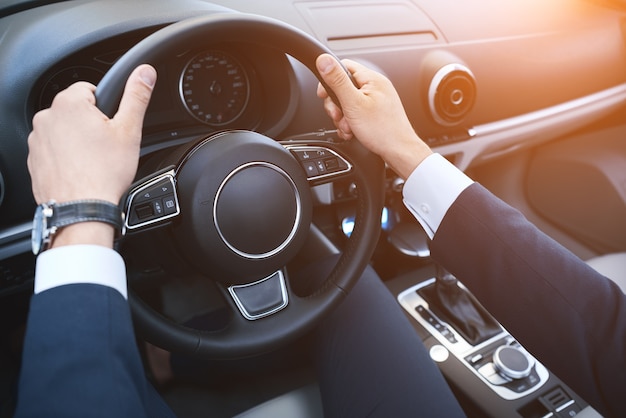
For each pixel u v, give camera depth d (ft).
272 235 2.10
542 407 3.12
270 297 2.28
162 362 3.52
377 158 2.40
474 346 3.40
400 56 3.68
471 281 1.98
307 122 3.35
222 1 3.43
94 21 2.62
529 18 4.37
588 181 4.87
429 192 2.08
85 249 1.46
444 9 4.09
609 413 1.77
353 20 3.72
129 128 1.57
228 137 2.04
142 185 1.97
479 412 3.15
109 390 1.29
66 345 1.34
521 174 5.46
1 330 3.76
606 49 4.75
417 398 2.29
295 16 3.58
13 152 2.58
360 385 2.37
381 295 2.81
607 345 1.69
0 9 2.87
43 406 1.23
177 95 2.96
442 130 4.04
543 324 1.81
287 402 2.59
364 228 2.47
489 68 4.12
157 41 1.83
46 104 2.73
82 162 1.49
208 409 3.21
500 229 1.89
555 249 1.85
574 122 4.89
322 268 3.00
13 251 2.76
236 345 2.23
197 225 2.01
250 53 3.00
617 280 3.50
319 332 2.68
